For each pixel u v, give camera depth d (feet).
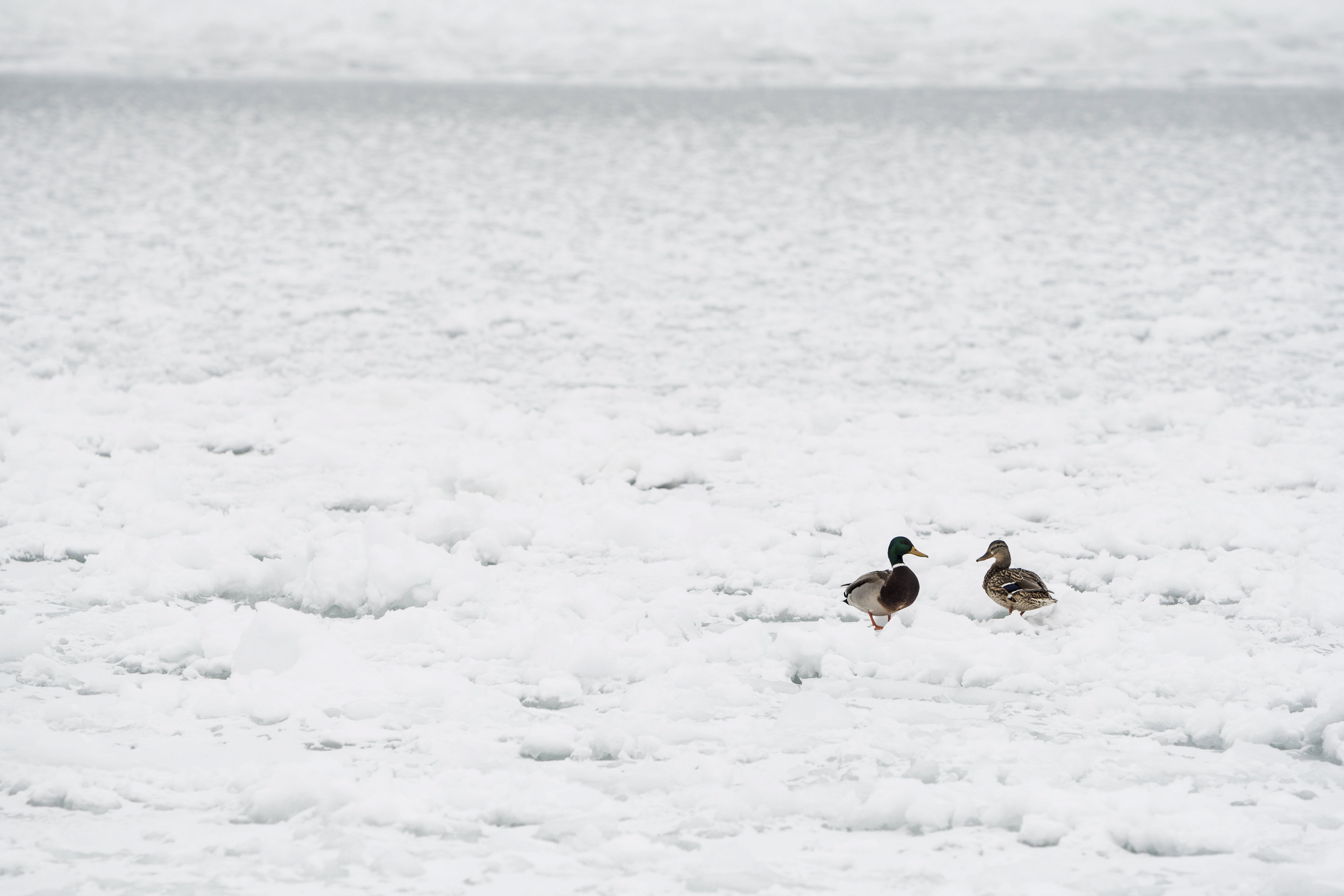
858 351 57.82
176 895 17.63
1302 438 43.29
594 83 225.15
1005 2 283.59
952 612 29.86
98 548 32.60
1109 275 75.15
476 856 18.89
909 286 72.74
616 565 32.89
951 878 18.42
